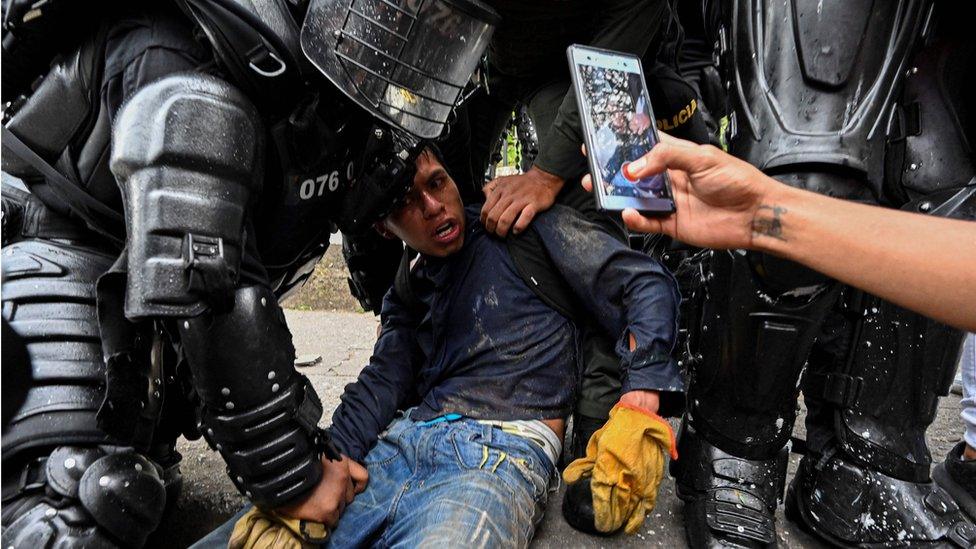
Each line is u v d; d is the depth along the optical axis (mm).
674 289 1203
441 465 1065
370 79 798
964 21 1017
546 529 1176
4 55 872
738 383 1050
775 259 883
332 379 2016
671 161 697
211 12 748
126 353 811
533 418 1182
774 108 903
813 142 863
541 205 1229
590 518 1138
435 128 894
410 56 803
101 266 918
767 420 1084
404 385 1271
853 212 630
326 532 941
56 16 808
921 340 1058
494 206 1241
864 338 1078
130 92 800
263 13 798
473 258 1260
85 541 768
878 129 881
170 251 721
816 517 1126
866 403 1085
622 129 792
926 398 1084
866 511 1075
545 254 1236
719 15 1104
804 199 657
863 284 616
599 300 1200
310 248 1030
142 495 816
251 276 817
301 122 809
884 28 881
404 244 1329
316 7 782
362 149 953
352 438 1150
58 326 841
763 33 938
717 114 2068
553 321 1241
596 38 1203
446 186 1210
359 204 1014
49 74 856
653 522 1220
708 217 717
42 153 868
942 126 1033
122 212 871
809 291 922
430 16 787
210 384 785
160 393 890
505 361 1214
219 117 752
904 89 1066
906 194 1079
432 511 950
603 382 1277
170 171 726
